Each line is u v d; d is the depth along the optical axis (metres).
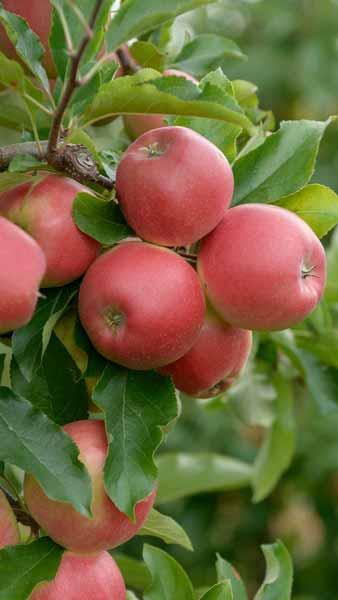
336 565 2.51
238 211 1.05
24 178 1.05
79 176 1.05
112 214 1.04
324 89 2.57
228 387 1.13
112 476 1.01
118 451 1.02
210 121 1.13
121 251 1.03
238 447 2.34
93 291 1.02
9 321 0.98
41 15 1.15
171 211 1.02
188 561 2.45
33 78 1.18
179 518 2.48
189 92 1.03
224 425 2.35
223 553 2.52
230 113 1.01
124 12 1.02
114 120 1.25
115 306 1.01
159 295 1.01
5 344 1.11
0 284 0.97
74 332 1.06
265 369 1.46
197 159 1.02
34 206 1.03
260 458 1.49
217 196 1.03
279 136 1.11
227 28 2.76
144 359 1.03
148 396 1.05
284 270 1.02
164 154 1.02
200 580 2.44
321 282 1.06
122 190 1.03
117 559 1.29
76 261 1.03
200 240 1.05
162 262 1.02
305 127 1.11
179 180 1.01
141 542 2.40
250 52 2.65
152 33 1.32
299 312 1.04
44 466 1.01
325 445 2.29
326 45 2.62
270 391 1.47
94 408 1.11
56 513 1.03
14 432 1.02
